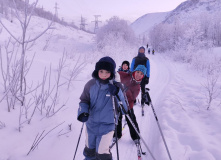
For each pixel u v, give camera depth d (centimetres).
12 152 222
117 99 212
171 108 486
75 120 339
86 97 205
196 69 1218
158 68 1443
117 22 2650
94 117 209
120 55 1193
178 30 3806
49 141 266
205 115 431
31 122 279
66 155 260
